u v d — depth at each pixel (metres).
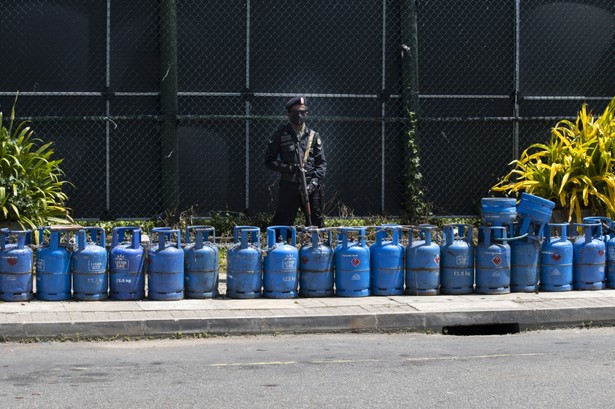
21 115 17.55
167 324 11.36
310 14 18.31
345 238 13.11
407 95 18.47
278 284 12.91
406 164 18.56
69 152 17.70
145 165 17.92
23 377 9.23
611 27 19.47
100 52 17.75
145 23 17.84
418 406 8.23
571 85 19.33
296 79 18.31
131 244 12.75
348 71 18.48
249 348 10.80
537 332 12.11
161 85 17.72
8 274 12.37
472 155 19.05
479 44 18.98
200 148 18.12
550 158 17.44
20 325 11.02
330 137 18.50
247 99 18.16
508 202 13.43
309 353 10.51
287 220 15.12
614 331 12.17
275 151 15.05
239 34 18.09
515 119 19.00
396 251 13.23
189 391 8.70
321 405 8.24
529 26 19.12
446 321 12.02
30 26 17.52
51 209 16.33
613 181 16.56
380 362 10.02
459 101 18.97
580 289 13.90
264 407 8.16
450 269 13.42
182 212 17.98
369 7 18.50
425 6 18.73
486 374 9.44
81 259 12.48
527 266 13.59
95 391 8.68
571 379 9.24
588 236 13.88
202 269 12.84
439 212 18.94
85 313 11.68
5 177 15.67
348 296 13.07
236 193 18.31
